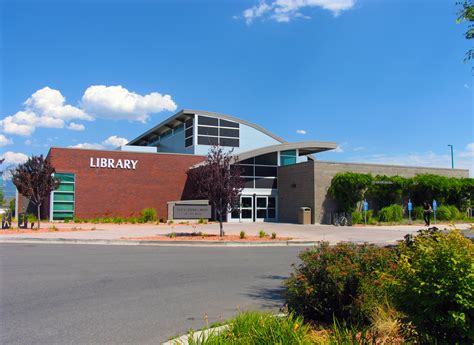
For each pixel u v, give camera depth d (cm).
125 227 2605
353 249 657
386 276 555
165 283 965
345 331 490
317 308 607
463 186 3362
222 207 2030
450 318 400
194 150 3925
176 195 3450
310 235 2189
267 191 3406
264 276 1063
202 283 970
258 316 530
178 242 1825
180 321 664
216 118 4056
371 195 3095
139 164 3369
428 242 450
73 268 1147
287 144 3431
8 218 2470
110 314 701
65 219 2984
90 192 3209
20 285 922
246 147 4178
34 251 1505
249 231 2373
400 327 462
